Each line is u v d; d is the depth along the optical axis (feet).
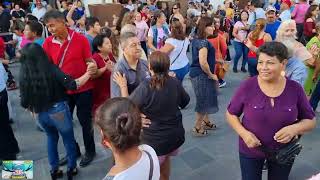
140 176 5.80
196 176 14.15
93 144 15.20
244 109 8.97
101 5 40.37
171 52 18.31
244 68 29.35
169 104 10.47
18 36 29.25
